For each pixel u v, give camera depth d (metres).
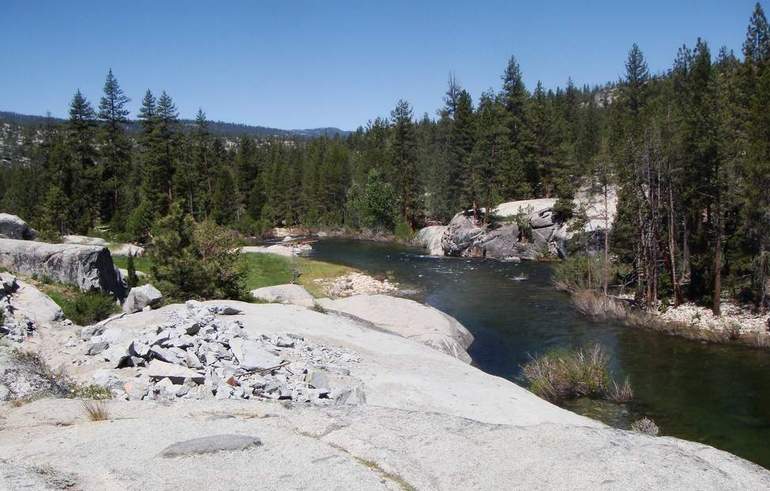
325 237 78.75
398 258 54.62
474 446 7.64
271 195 95.62
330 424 8.23
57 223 54.66
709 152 29.44
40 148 72.31
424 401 11.51
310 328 17.05
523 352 23.59
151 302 18.36
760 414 16.78
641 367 21.34
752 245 28.89
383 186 77.62
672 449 7.81
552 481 6.78
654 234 31.84
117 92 69.06
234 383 10.57
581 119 90.12
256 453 7.05
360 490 6.25
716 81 45.28
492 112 75.56
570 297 34.69
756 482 7.05
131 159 75.50
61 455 6.83
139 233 51.31
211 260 23.80
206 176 81.94
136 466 6.55
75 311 17.09
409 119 77.50
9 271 20.22
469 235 56.25
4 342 11.61
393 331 22.92
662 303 30.47
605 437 8.09
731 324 26.22
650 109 51.41
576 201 52.50
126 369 10.86
